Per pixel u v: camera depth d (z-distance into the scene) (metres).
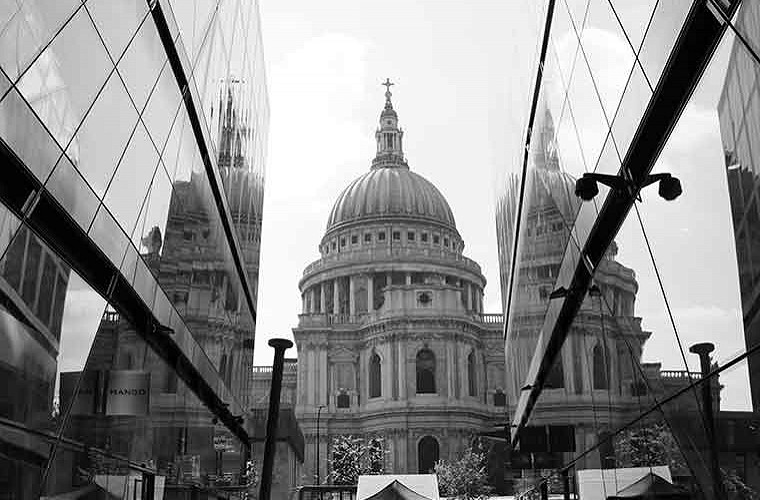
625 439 9.11
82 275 9.34
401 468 111.38
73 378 9.06
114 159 10.20
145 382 13.09
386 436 113.25
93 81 8.98
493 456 104.50
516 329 25.36
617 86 8.16
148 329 13.16
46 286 8.05
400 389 115.06
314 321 124.62
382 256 135.62
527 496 26.38
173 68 13.57
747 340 4.85
